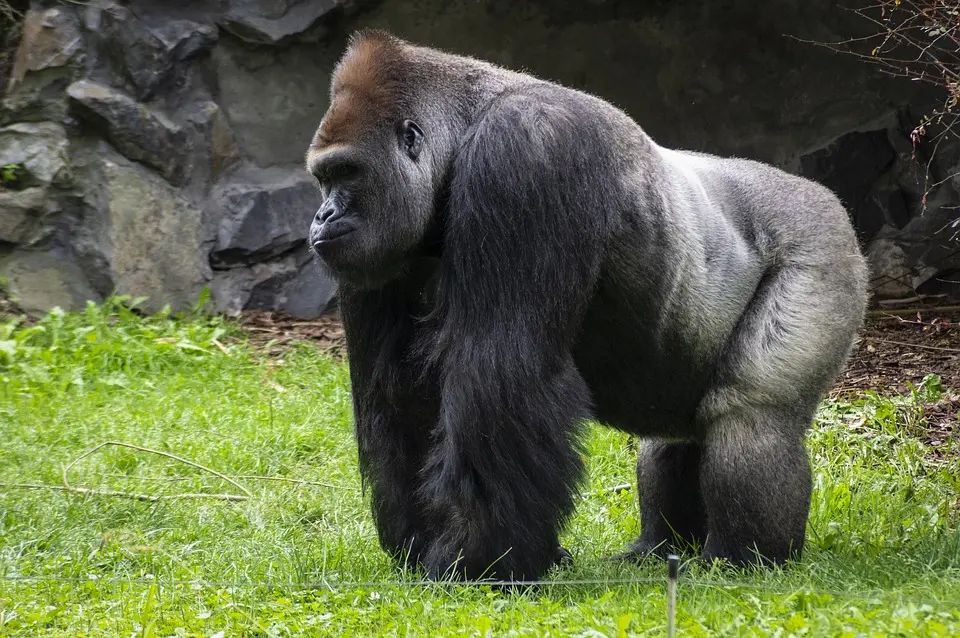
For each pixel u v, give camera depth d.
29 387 22.05
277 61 29.39
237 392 22.36
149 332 25.09
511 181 11.64
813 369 13.62
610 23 29.75
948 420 20.66
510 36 29.92
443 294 12.00
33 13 27.67
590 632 9.54
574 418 11.95
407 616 10.88
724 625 9.89
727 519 13.53
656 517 15.44
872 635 9.09
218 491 17.59
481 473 11.61
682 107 29.64
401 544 13.16
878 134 28.27
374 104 12.25
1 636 10.63
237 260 28.42
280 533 15.34
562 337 11.95
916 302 27.08
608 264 12.41
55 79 27.45
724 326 13.55
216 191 28.48
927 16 21.67
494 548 11.73
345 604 11.61
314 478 18.19
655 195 12.74
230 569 13.45
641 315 12.85
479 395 11.55
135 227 27.34
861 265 14.55
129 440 19.33
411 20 29.83
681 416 13.97
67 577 12.90
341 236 12.17
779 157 29.09
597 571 13.27
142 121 27.48
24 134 27.20
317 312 28.70
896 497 17.20
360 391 13.23
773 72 29.16
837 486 17.23
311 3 29.06
